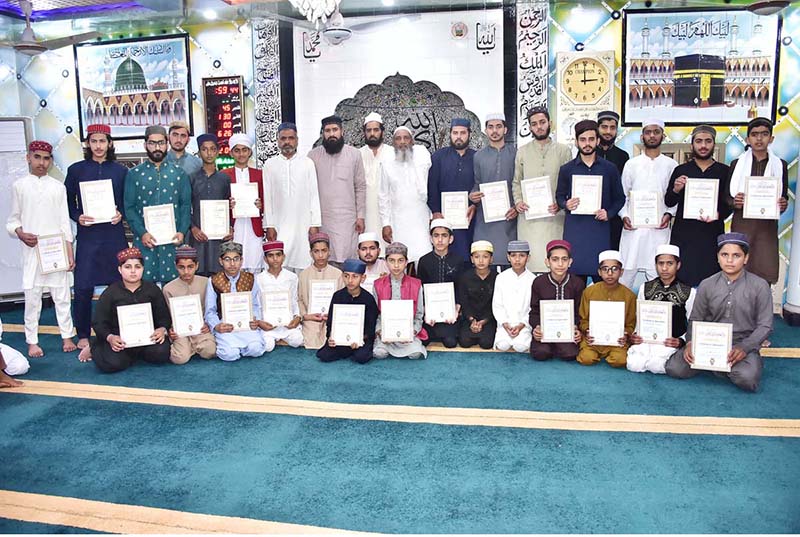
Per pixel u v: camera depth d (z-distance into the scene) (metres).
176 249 4.64
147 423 3.40
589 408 3.49
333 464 2.89
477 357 4.48
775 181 4.43
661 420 3.31
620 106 6.01
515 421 3.33
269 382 4.02
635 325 4.33
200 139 4.92
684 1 5.78
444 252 4.77
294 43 6.54
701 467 2.78
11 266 6.40
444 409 3.51
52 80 7.17
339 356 4.45
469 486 2.66
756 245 4.72
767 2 4.76
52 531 2.40
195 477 2.79
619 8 5.93
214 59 6.71
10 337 5.31
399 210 5.14
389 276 4.59
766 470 2.75
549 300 4.29
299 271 5.18
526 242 4.57
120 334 4.22
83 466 2.92
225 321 4.55
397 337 4.36
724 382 3.89
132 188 4.83
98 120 7.08
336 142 5.03
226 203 4.91
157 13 6.32
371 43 6.42
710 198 4.55
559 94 6.06
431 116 6.41
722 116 5.86
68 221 4.77
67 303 4.83
